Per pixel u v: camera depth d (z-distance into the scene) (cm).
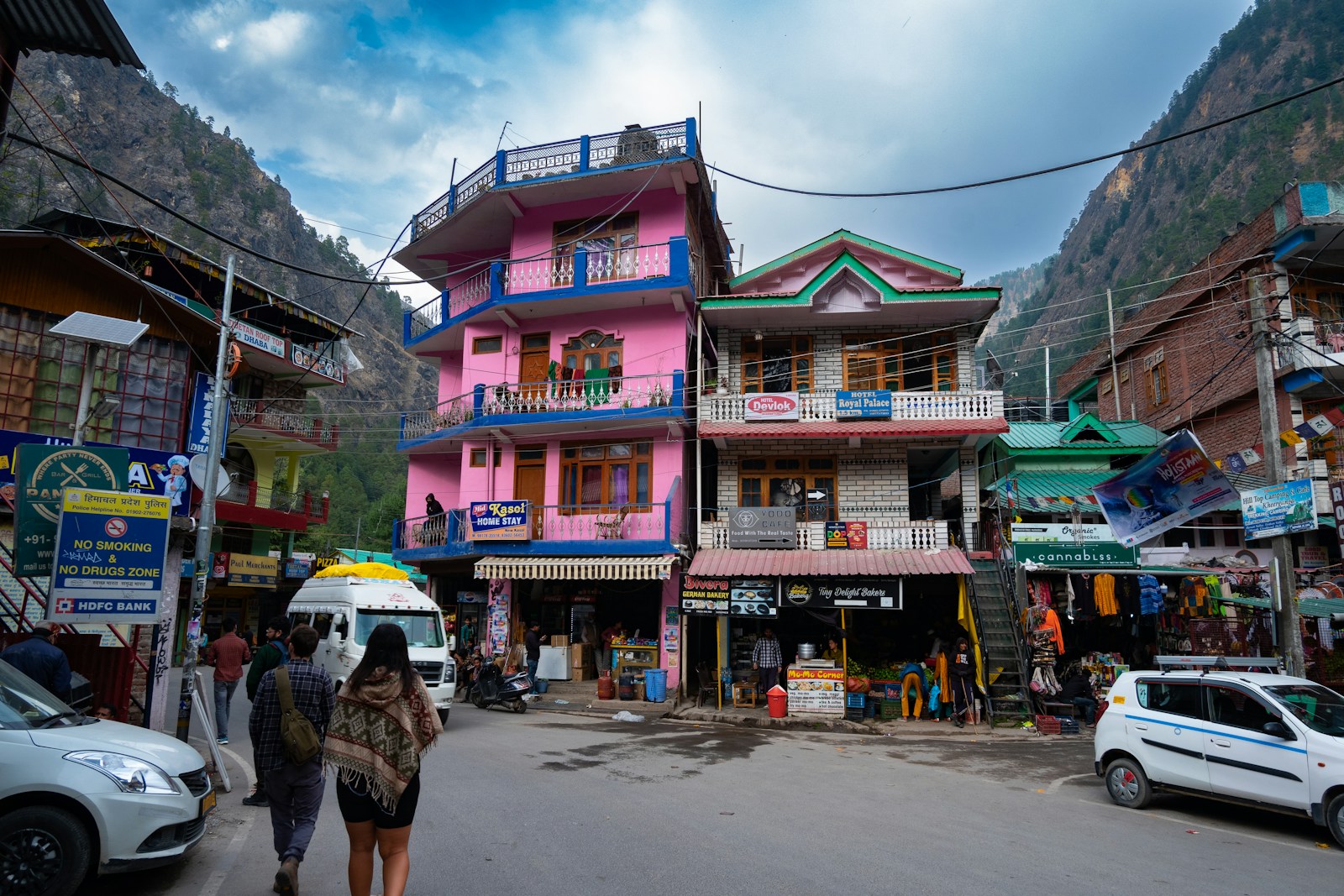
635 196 2188
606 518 2083
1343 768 787
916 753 1314
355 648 1512
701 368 2170
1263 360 1372
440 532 2291
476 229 2412
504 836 736
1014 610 1795
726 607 1802
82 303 1189
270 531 3347
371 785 440
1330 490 1812
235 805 868
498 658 2006
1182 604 1719
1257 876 680
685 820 800
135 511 920
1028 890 612
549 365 2250
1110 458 2261
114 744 613
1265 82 11850
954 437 2002
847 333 2178
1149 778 941
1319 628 1745
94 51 1100
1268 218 2075
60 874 554
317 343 3381
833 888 605
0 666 679
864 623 2081
